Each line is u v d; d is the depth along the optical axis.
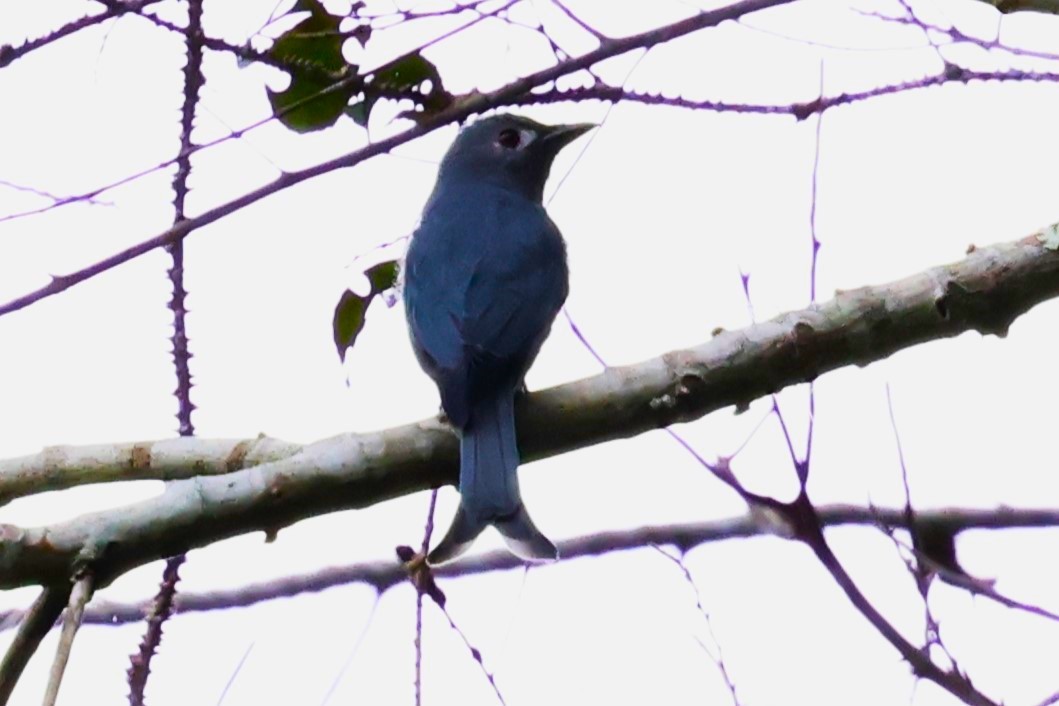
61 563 8.66
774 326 9.57
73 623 8.05
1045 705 9.91
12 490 10.05
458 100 9.87
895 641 10.29
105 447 10.15
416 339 10.85
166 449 10.13
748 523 11.38
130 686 9.67
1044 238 9.54
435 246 11.38
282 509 9.14
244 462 10.05
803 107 10.00
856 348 9.55
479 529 9.34
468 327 10.50
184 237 9.01
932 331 9.59
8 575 8.62
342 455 9.28
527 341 10.59
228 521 9.02
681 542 11.44
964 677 10.12
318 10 9.50
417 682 9.89
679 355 9.65
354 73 9.80
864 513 11.22
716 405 9.63
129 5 9.16
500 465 9.50
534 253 11.27
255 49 9.56
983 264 9.55
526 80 9.30
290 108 9.43
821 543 10.80
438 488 9.67
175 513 8.89
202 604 11.84
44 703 7.45
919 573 10.45
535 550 9.30
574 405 9.69
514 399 9.80
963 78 9.88
